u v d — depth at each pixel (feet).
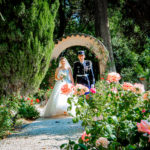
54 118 19.31
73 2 47.85
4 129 13.69
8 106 16.48
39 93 29.27
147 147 5.70
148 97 7.06
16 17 19.93
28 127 16.06
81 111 8.23
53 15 23.16
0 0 19.07
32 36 20.68
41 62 22.41
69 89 8.43
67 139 11.88
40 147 10.69
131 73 41.78
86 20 47.21
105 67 30.76
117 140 6.40
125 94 7.88
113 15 43.96
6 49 20.11
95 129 6.53
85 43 30.83
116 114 7.52
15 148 10.86
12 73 20.77
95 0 34.14
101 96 8.52
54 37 47.70
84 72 20.54
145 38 36.40
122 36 41.91
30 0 20.25
